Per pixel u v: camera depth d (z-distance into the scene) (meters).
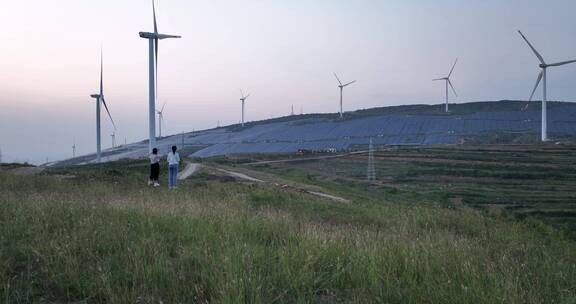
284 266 7.34
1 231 9.31
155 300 6.15
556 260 10.73
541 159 93.44
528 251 12.25
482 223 18.70
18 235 9.20
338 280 7.13
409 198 52.78
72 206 12.38
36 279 6.87
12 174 27.22
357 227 15.71
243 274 6.59
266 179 40.25
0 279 6.65
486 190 67.50
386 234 12.89
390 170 86.69
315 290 6.72
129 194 20.88
